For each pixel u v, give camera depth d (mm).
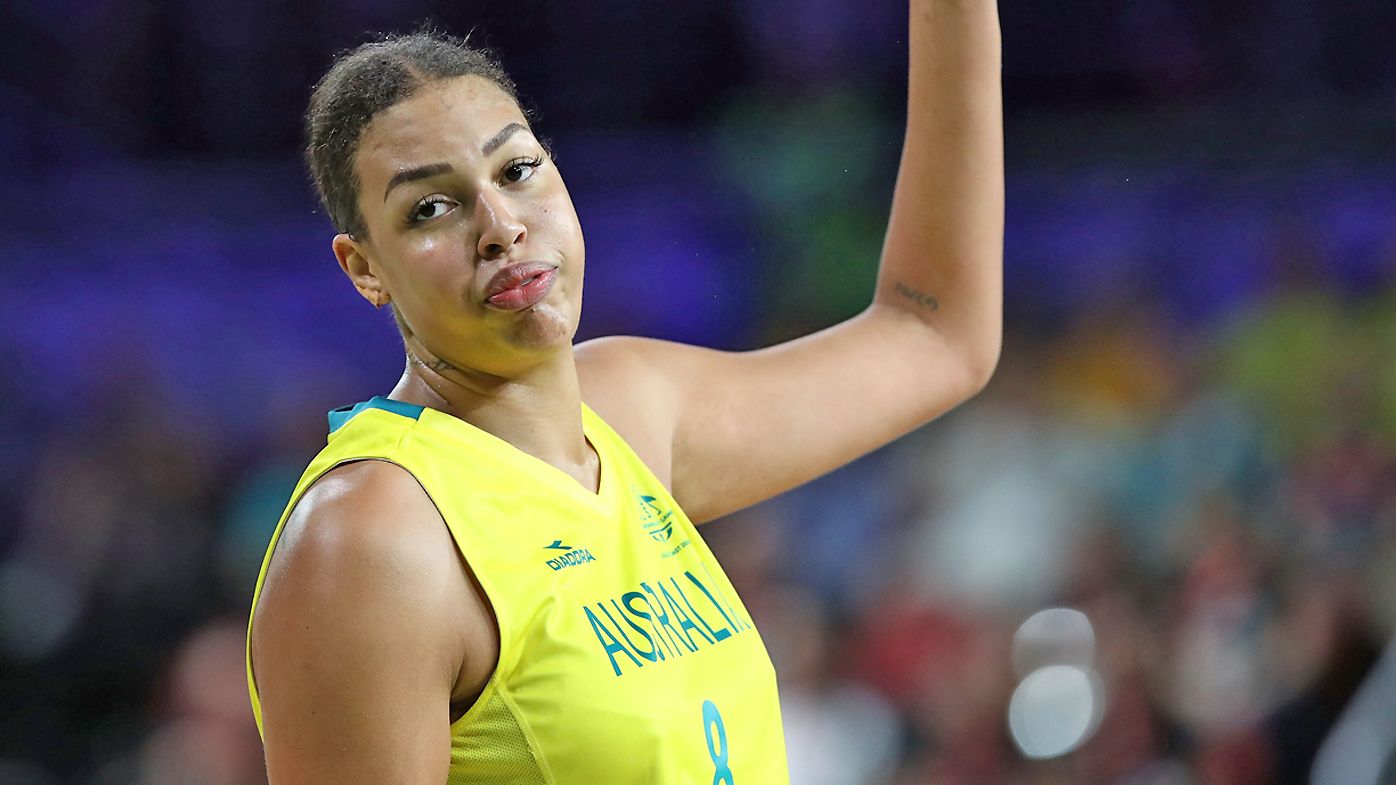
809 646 20062
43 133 26203
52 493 22547
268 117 26703
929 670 19766
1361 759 16562
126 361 23156
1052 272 22672
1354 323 21391
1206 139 22141
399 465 5871
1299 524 19516
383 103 6012
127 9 26594
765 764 6375
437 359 6281
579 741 5707
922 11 8125
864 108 24375
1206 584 19141
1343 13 24469
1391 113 21562
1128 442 21656
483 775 5723
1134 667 19188
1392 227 21391
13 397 23047
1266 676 17812
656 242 23328
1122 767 18562
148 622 21688
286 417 23281
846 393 7801
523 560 5934
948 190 8125
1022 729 19125
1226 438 21219
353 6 26516
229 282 23484
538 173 6152
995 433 22078
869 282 22984
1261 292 21922
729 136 23984
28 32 26266
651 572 6328
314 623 5453
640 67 26203
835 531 21453
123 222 23406
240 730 19125
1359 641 17312
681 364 7602
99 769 20109
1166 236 22281
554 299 6082
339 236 6328
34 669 21125
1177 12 25141
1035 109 25453
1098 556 20594
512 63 26344
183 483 22766
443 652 5594
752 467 7574
